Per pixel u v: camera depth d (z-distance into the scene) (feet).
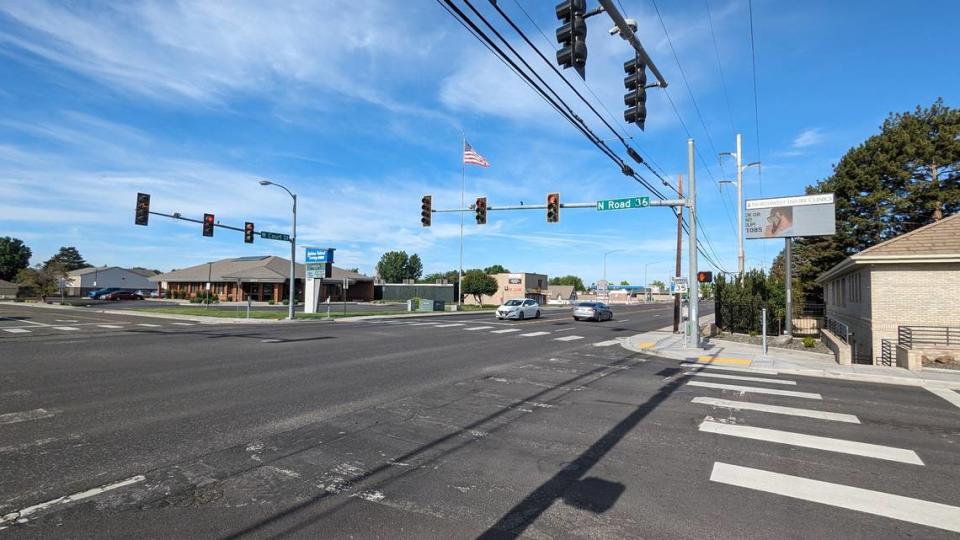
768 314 81.51
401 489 15.58
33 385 31.09
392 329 81.41
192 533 12.51
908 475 17.30
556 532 12.93
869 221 118.21
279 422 23.07
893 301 60.64
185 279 224.33
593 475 17.02
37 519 13.10
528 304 115.03
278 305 175.83
